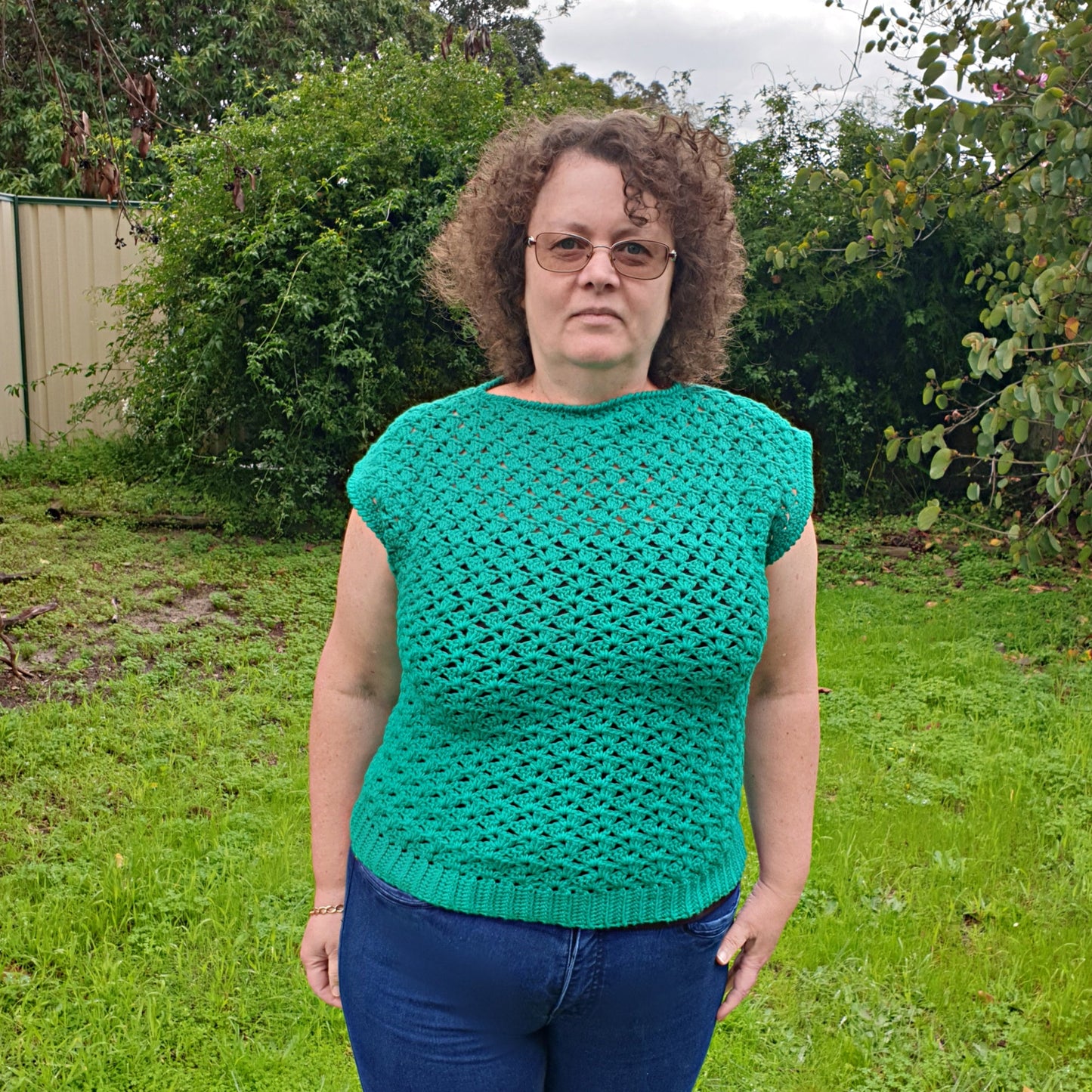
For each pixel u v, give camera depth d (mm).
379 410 7613
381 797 1328
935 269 8516
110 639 5219
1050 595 6480
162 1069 2385
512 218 1351
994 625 6012
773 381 8844
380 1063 1315
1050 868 3393
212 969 2727
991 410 4238
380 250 7422
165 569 6418
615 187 1277
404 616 1280
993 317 3971
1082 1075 2492
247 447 7773
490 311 1434
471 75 8070
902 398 8984
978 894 3186
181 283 7523
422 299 7352
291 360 7324
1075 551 7555
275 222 7059
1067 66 3943
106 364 9023
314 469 7406
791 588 1358
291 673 4914
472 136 7797
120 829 3393
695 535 1244
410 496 1295
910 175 4641
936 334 8664
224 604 5855
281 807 3598
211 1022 2541
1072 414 4254
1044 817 3701
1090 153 4004
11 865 3172
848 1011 2668
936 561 7609
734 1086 2420
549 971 1224
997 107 4180
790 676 1415
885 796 3842
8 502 7820
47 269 9438
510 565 1224
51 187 12281
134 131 4129
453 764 1257
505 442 1297
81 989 2617
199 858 3250
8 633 5098
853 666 5281
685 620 1205
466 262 1459
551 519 1241
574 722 1214
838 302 8445
